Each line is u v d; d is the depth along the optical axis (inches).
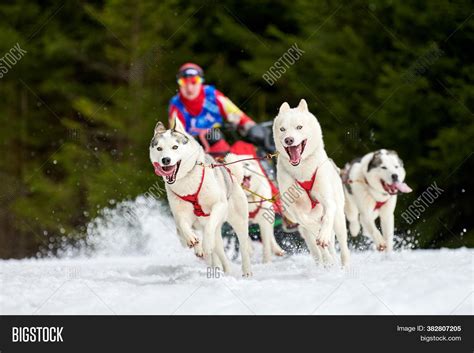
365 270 279.3
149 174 781.9
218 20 829.2
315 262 304.2
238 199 293.9
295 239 423.2
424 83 676.7
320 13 761.0
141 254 622.2
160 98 811.4
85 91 829.8
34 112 831.1
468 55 685.9
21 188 813.2
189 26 814.5
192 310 207.3
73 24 826.2
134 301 220.1
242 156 343.6
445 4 676.7
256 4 824.3
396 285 221.8
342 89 743.1
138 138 796.0
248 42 802.2
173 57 818.8
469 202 666.8
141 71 810.8
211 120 382.9
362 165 357.4
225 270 291.6
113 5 792.9
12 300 231.1
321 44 753.6
